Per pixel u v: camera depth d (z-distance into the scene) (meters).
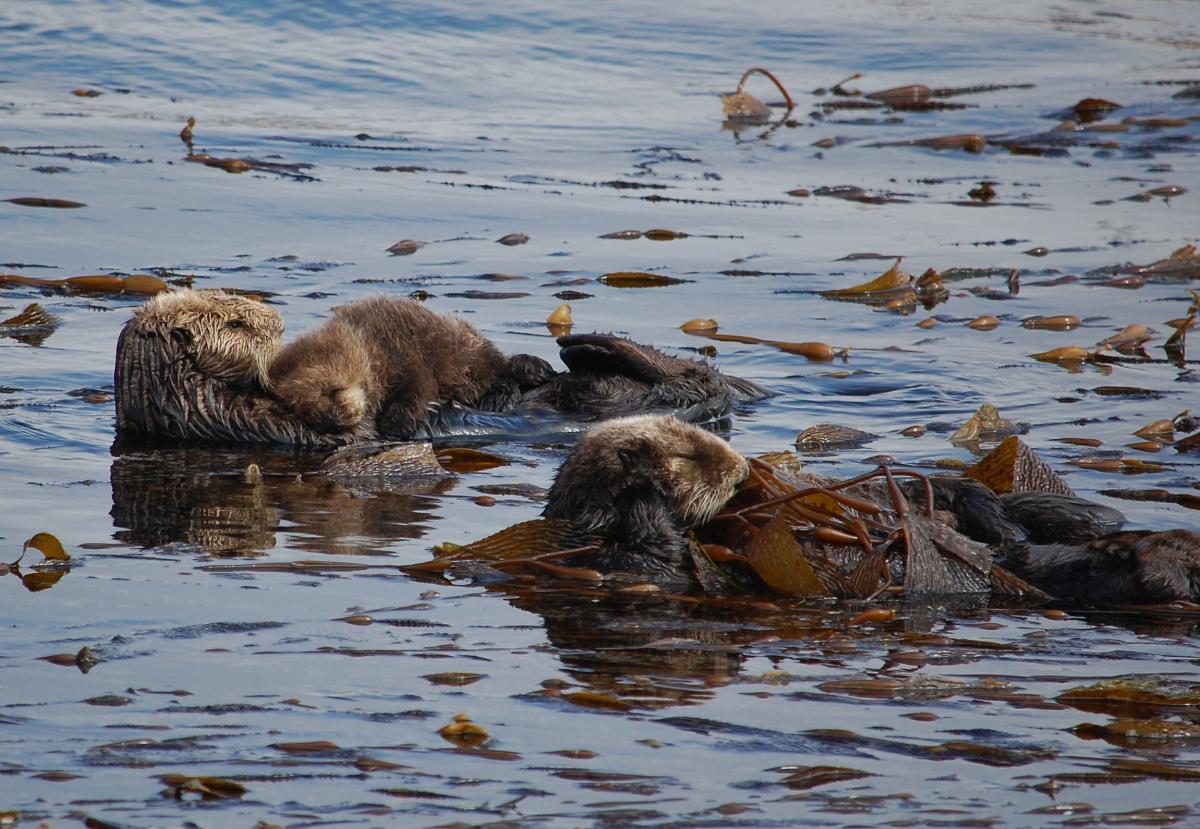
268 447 24.67
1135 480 21.31
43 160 46.47
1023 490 19.81
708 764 11.37
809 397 27.12
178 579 16.38
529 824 10.19
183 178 45.38
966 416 25.72
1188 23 89.06
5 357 28.33
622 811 10.45
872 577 16.97
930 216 45.25
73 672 13.05
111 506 20.09
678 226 42.84
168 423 24.83
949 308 34.19
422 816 10.30
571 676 13.45
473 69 68.88
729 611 16.16
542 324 31.69
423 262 37.38
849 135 59.25
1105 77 73.31
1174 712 12.69
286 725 11.94
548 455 24.27
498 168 50.62
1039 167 53.78
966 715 12.58
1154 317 33.12
